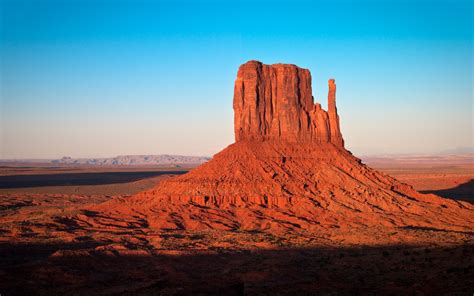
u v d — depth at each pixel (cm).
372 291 4650
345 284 4994
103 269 6116
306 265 6072
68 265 6081
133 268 6191
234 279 5494
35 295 4997
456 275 4703
